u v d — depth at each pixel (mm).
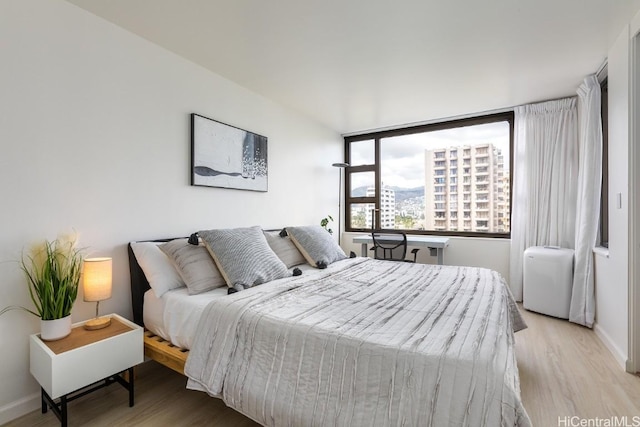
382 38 2291
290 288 2002
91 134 2012
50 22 1819
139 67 2277
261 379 1413
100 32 2053
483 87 3191
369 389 1170
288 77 2953
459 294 1890
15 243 1696
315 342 1334
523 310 3453
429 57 2572
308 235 3041
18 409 1700
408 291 1973
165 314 1931
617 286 2334
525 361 2287
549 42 2340
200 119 2695
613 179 2393
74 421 1663
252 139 3262
